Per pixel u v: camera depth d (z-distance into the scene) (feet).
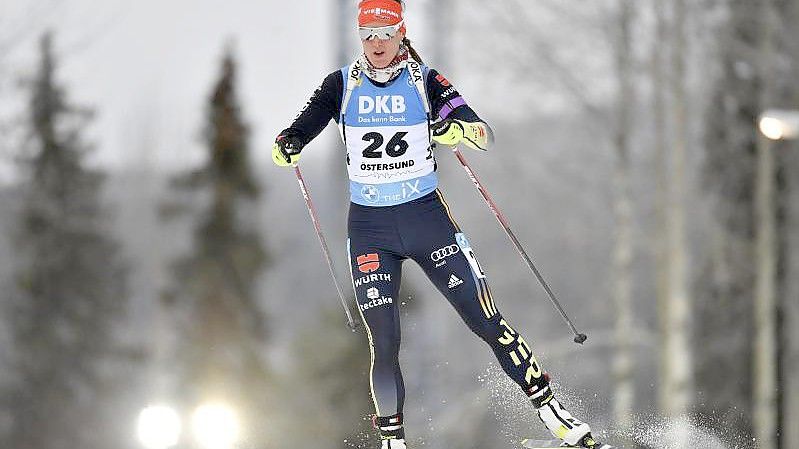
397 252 59.93
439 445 107.24
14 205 328.70
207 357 308.19
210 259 312.71
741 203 258.57
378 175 59.11
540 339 375.45
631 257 275.39
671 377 240.32
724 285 258.57
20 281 324.80
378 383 59.47
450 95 57.21
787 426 241.14
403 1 58.18
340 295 63.82
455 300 59.93
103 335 334.65
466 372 358.84
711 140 259.80
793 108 234.58
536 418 86.33
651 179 282.36
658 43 246.47
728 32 246.88
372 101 58.44
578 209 318.24
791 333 248.11
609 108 269.85
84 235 332.39
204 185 315.37
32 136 327.06
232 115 318.24
